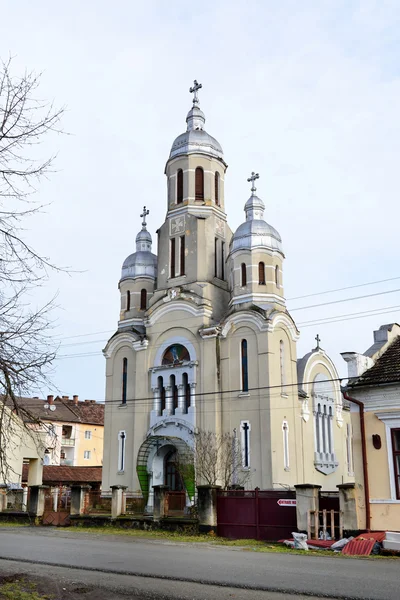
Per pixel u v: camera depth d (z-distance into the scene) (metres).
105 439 48.38
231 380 42.88
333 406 50.91
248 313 43.09
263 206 48.16
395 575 15.70
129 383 48.25
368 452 23.86
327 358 51.16
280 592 13.49
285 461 41.44
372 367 25.42
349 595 13.05
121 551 21.56
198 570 16.66
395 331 27.83
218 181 51.59
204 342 44.38
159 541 26.16
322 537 24.02
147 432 45.69
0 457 13.59
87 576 15.86
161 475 44.41
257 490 27.52
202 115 53.28
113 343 50.00
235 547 23.77
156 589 13.97
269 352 41.94
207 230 48.62
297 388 44.72
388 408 23.73
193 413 43.25
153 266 52.78
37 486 36.72
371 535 22.00
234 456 40.75
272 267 45.19
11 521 37.28
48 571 16.69
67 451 75.25
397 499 22.86
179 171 50.97
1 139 11.70
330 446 49.16
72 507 35.44
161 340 46.97
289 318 44.41
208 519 28.41
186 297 46.12
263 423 40.84
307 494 25.11
